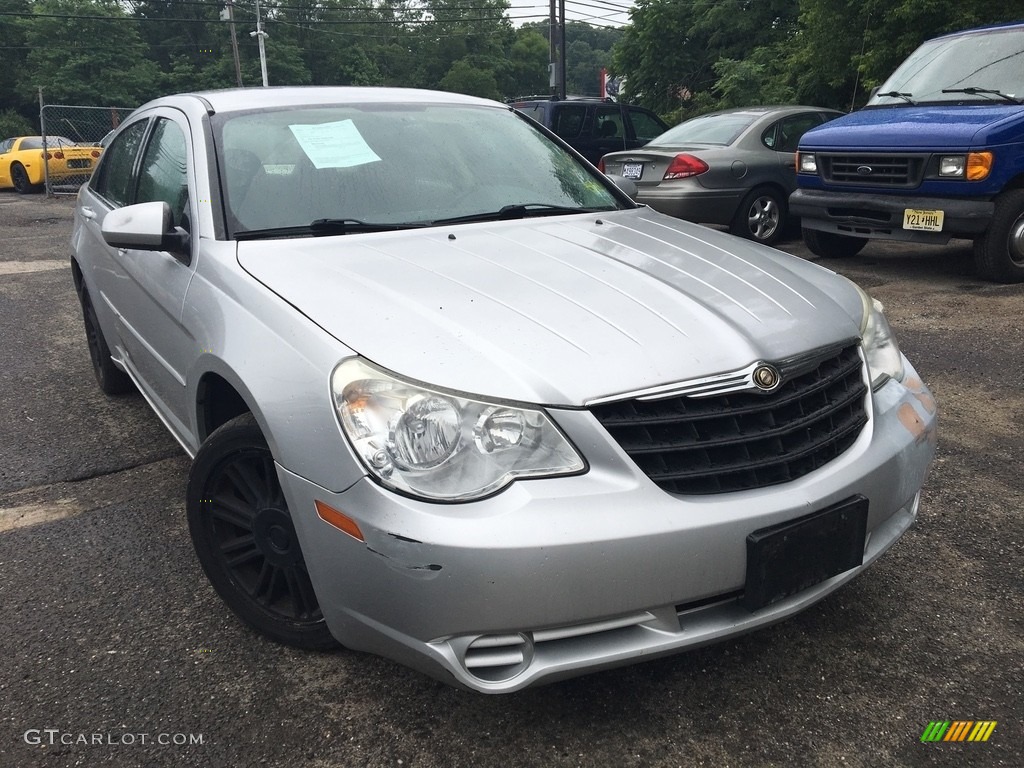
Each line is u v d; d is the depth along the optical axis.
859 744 2.02
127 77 51.75
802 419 2.09
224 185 2.80
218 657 2.38
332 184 2.91
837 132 6.86
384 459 1.86
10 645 2.46
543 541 1.78
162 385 3.07
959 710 2.12
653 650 1.91
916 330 5.38
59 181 18.41
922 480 2.39
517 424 1.86
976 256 6.37
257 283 2.37
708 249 2.78
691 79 25.52
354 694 2.21
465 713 2.14
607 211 3.31
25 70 53.72
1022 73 6.55
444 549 1.78
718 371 2.00
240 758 2.01
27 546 3.03
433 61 79.56
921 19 12.30
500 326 2.06
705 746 2.02
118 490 3.48
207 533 2.45
